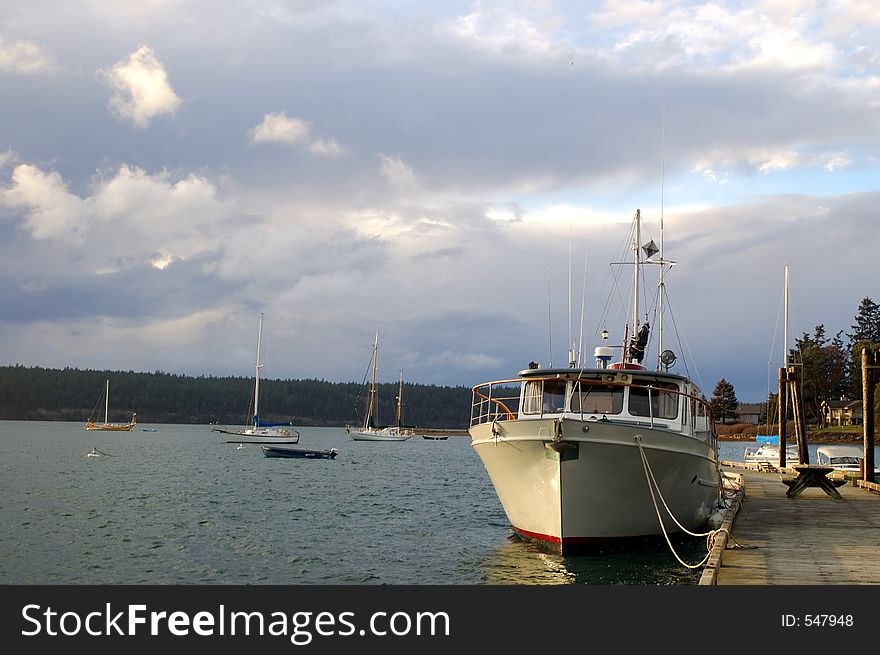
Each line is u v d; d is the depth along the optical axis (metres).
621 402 21.66
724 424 160.62
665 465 20.19
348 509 35.47
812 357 125.12
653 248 27.80
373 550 24.06
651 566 20.06
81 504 36.25
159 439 130.00
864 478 33.91
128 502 37.34
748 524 21.52
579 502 19.81
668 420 21.56
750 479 40.59
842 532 19.97
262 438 113.75
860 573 14.99
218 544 25.28
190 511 34.00
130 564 22.02
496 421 20.84
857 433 115.38
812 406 132.00
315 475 57.88
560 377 21.91
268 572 20.91
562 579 18.80
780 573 14.95
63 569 21.36
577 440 19.19
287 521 30.95
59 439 122.75
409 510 35.19
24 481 48.50
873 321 136.12
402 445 136.38
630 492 20.09
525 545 23.11
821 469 28.98
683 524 22.52
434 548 24.34
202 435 154.75
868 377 33.97
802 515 23.58
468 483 52.16
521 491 21.36
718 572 15.00
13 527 28.64
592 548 20.62
